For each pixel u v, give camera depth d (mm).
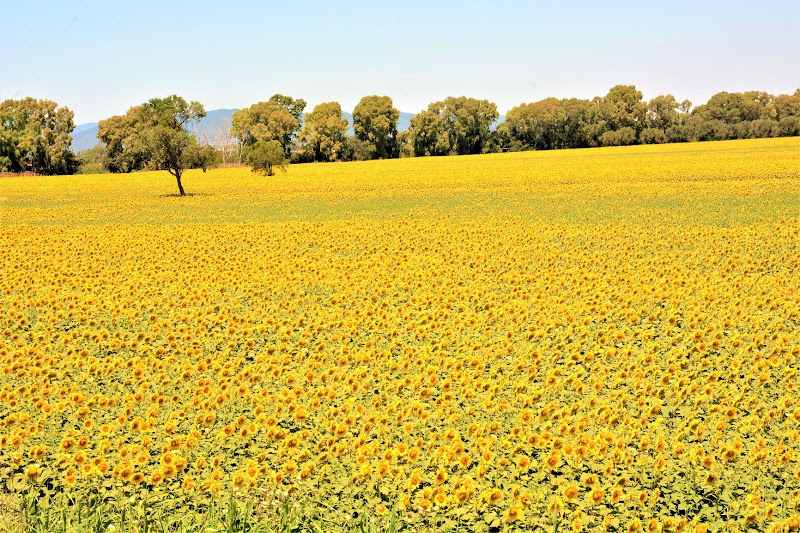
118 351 13469
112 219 39500
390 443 9086
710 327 13406
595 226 30375
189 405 9930
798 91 152750
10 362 12453
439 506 7238
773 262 20984
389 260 23172
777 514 7301
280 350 13586
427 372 11516
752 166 57625
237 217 39062
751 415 9539
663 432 9172
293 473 8078
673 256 22562
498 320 15133
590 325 14969
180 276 20578
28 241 29672
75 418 9820
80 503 7531
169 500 7555
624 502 7539
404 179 62469
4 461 8531
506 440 8344
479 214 36531
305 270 21906
